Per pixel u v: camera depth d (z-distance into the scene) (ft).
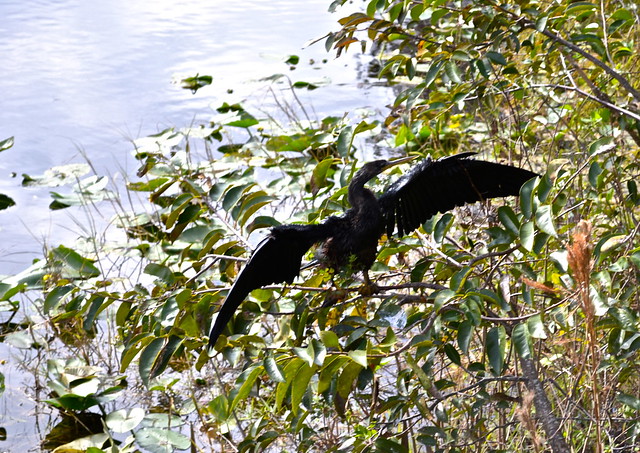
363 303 16.11
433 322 13.24
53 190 28.12
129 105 33.71
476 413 15.12
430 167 13.88
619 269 12.73
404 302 14.20
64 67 37.27
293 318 14.43
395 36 18.69
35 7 45.68
